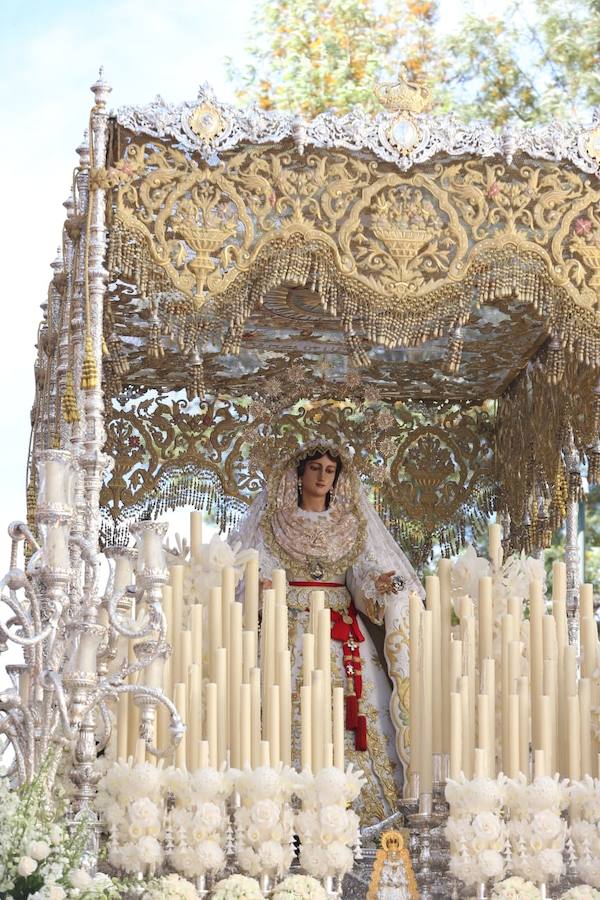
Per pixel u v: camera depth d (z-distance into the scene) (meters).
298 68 15.65
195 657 6.48
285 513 8.09
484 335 8.48
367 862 6.77
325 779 5.97
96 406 6.11
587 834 6.12
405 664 7.52
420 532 9.49
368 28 15.96
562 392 8.48
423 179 6.85
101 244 6.34
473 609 6.85
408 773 7.00
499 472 9.48
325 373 9.10
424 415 9.58
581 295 6.93
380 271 6.81
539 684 6.70
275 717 6.31
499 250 6.88
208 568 7.09
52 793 5.88
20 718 5.85
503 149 6.84
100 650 5.95
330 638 6.95
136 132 6.57
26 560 7.54
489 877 5.96
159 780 5.90
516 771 6.45
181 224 6.63
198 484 9.19
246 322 8.31
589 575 13.88
